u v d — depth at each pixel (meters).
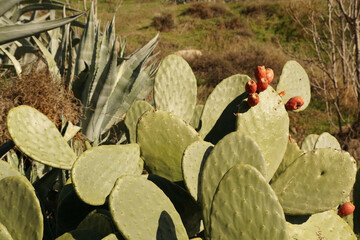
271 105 2.00
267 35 13.91
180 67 2.52
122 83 3.65
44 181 2.34
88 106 3.46
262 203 1.43
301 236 1.85
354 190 2.29
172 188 1.82
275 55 10.95
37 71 3.34
